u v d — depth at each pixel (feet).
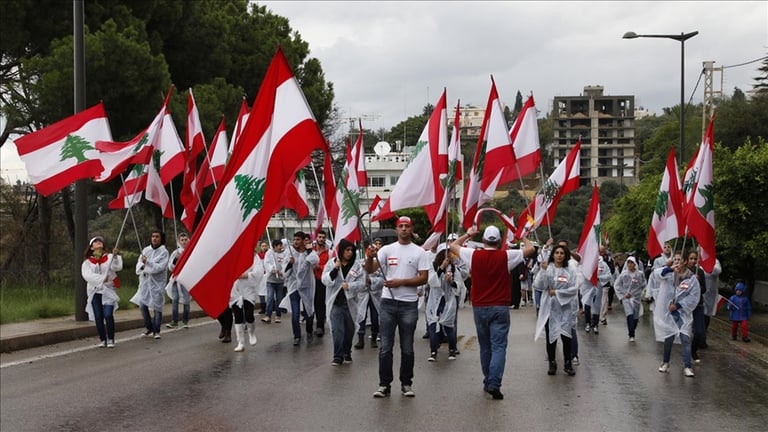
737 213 72.02
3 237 104.78
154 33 103.81
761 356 50.83
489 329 34.86
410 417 30.19
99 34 87.15
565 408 32.19
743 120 132.67
